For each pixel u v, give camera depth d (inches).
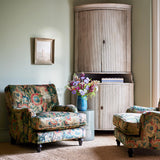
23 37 170.9
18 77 169.3
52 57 179.3
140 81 179.9
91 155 130.6
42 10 177.3
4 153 135.9
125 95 181.3
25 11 171.8
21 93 153.8
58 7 182.9
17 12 169.3
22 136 143.7
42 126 132.4
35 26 174.9
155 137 122.6
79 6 185.2
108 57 183.2
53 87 167.8
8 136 165.6
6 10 166.2
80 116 145.3
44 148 145.2
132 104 182.4
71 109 151.7
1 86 164.2
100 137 172.7
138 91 181.6
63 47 185.2
